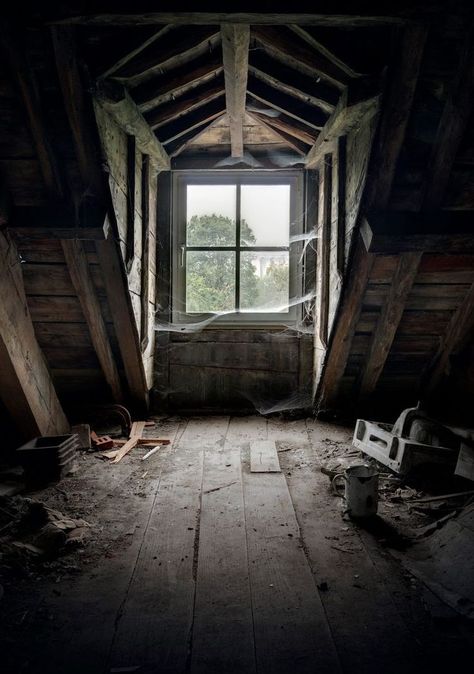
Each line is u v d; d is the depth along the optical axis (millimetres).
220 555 1682
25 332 2564
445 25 1635
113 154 2311
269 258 3666
